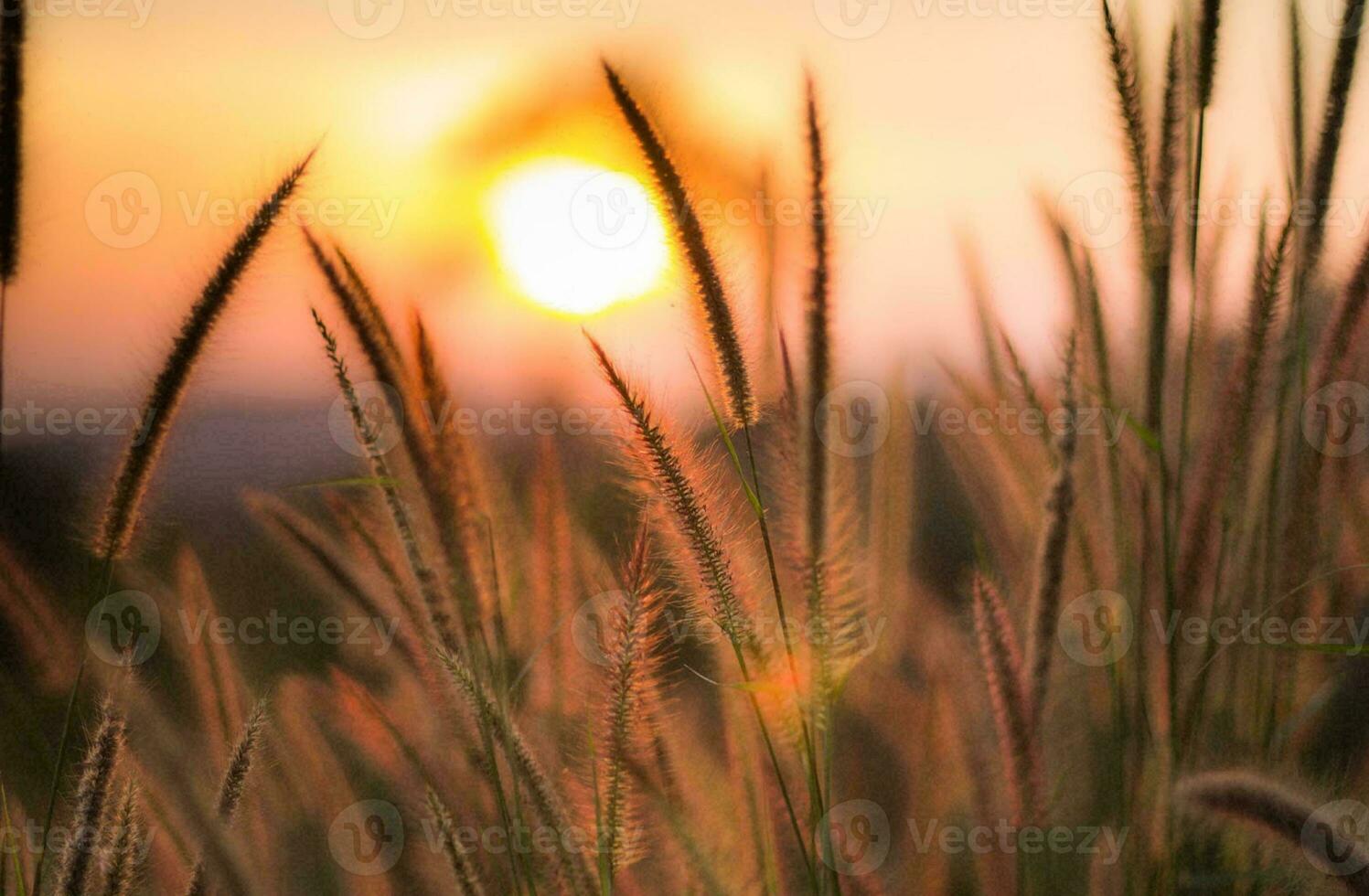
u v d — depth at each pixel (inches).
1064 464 62.1
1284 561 64.3
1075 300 65.2
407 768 64.7
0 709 65.6
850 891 62.4
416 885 64.1
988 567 65.2
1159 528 63.7
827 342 61.8
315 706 67.3
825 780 61.6
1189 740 63.2
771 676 61.7
